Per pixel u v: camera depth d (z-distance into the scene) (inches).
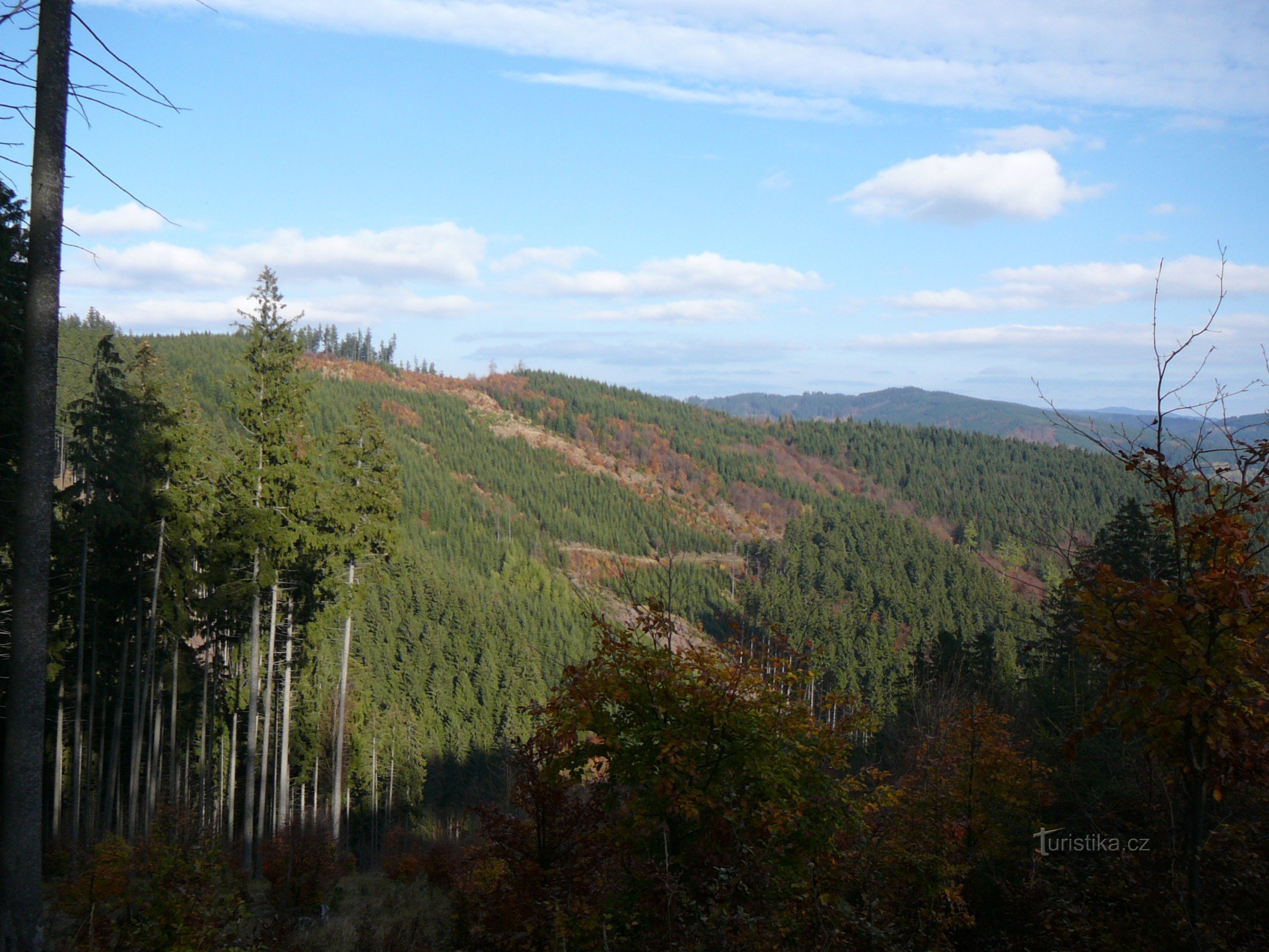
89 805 935.7
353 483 1044.5
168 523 959.6
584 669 331.6
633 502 7470.5
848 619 3134.8
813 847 302.7
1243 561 186.4
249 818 856.9
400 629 2869.1
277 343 920.9
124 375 866.8
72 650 973.8
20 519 255.1
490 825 332.2
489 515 6245.1
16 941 248.1
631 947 265.9
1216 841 229.9
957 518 7578.7
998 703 824.9
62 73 256.2
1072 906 255.9
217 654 1161.4
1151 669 194.7
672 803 285.1
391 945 483.8
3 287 557.3
